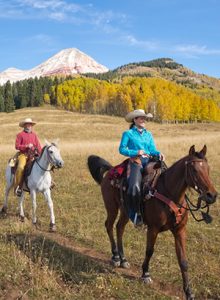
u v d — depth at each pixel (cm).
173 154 2214
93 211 1084
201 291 620
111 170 724
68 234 909
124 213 707
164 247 807
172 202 589
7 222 992
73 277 655
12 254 733
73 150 2512
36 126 6269
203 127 6538
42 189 973
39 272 649
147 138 685
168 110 9775
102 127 6344
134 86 11194
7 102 10794
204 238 861
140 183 638
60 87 12600
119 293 598
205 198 538
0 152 2556
